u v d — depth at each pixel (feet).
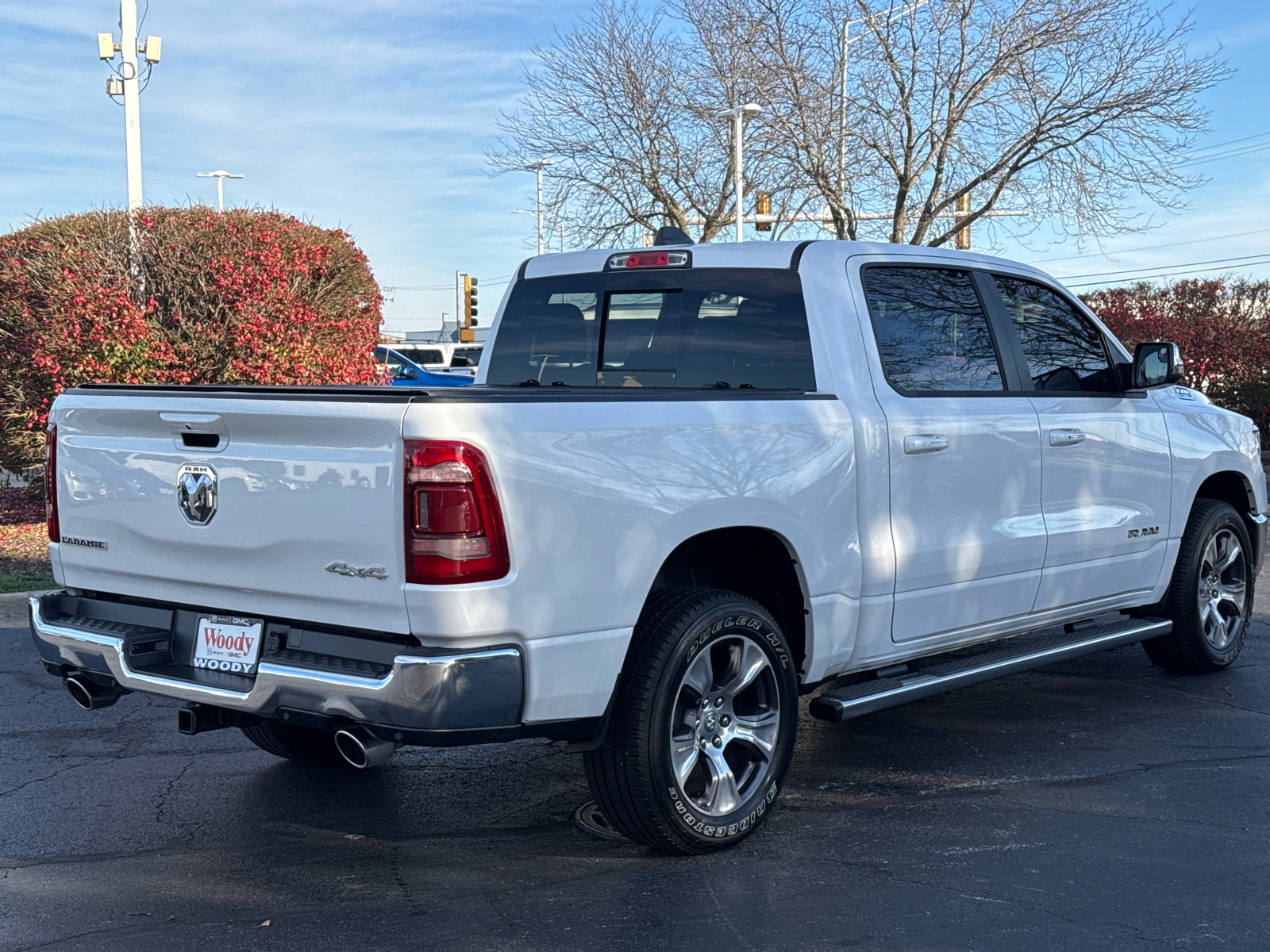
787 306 16.21
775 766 14.28
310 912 12.40
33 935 11.93
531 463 11.92
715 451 13.62
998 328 18.08
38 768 17.53
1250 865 13.43
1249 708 20.11
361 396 11.96
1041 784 16.35
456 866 13.66
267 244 44.24
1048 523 17.94
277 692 12.30
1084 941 11.56
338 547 11.95
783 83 90.02
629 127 101.50
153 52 51.49
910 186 87.92
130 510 13.76
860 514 15.29
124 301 41.81
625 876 13.28
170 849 14.30
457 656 11.49
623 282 18.03
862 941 11.60
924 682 15.89
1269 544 38.50
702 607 13.43
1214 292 77.66
